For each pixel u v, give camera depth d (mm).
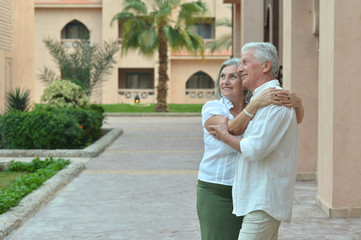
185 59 36562
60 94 13977
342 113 5617
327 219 5590
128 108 28703
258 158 2617
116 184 7582
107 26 35094
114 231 5090
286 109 2650
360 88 5605
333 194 5680
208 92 37000
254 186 2699
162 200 6512
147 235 4953
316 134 8094
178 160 10117
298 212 5922
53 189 6898
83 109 13391
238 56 18875
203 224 2996
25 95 13977
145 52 26156
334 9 5543
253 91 2834
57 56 17859
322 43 6012
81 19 35812
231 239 2945
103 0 34969
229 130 2785
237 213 2738
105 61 17969
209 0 36469
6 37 15406
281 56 11633
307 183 7824
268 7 13039
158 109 26859
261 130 2605
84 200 6488
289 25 8102
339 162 5652
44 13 35750
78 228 5195
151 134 15602
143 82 37938
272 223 2701
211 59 36469
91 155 10453
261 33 13836
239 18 18641
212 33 37469
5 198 5676
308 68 8023
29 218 5578
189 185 7523
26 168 8875
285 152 2703
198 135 15336
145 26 26359
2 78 15094
